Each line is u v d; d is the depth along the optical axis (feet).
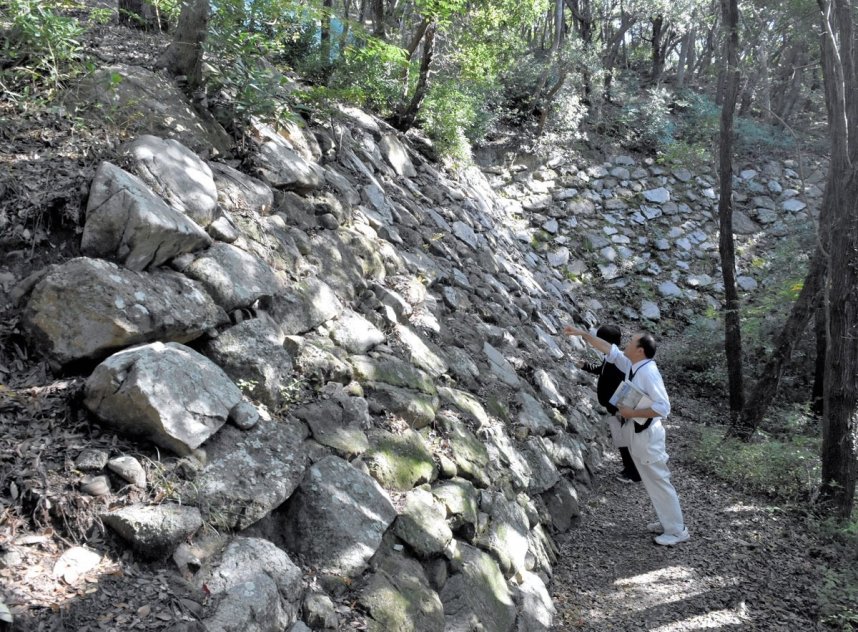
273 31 25.02
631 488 22.80
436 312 20.99
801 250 46.01
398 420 14.49
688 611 15.64
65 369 10.52
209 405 10.61
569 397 25.44
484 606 12.75
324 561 10.61
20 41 15.43
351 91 28.07
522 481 17.31
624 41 85.97
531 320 29.60
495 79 50.03
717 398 36.83
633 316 45.01
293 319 14.49
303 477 11.30
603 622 14.89
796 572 18.21
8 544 8.08
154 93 16.83
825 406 22.26
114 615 7.74
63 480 8.93
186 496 9.53
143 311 10.91
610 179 53.88
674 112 67.62
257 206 16.65
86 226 11.84
